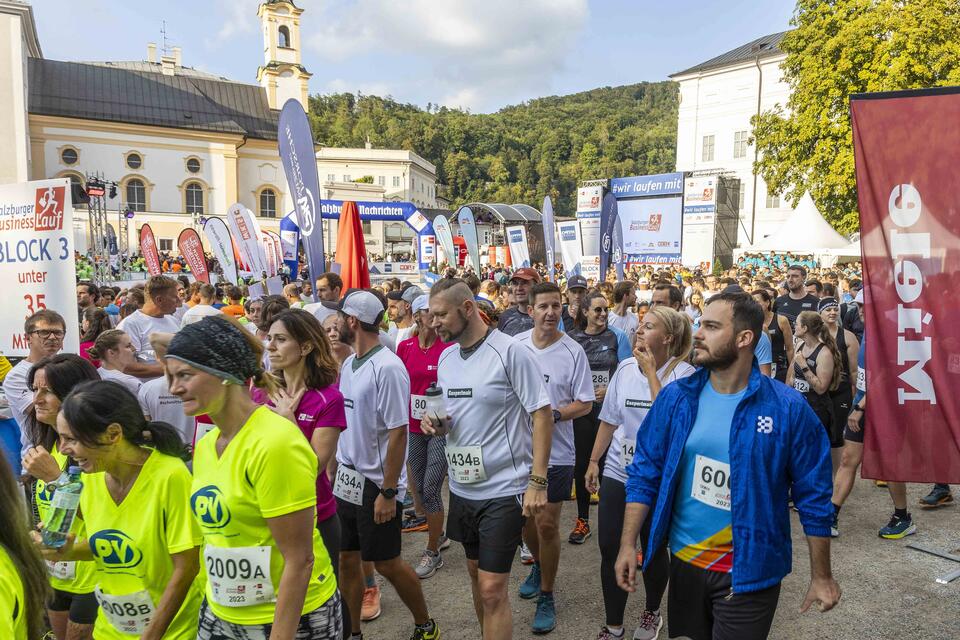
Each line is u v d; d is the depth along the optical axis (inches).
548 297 160.1
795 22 1018.7
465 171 4697.3
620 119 5123.0
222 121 2027.6
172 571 90.0
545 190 4569.4
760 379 93.8
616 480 139.6
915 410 128.8
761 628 91.0
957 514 213.2
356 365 134.8
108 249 1015.6
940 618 148.3
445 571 178.2
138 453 88.6
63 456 111.7
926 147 126.6
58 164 1836.9
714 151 1756.9
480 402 121.0
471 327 123.3
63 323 149.5
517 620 150.3
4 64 1454.2
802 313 214.4
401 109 5447.8
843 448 210.8
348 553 134.6
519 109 6461.6
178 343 75.8
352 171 3245.6
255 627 79.6
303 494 77.3
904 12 898.7
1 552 55.7
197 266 510.3
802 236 808.3
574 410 152.3
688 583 97.3
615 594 135.9
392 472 128.3
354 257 264.4
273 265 869.2
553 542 145.4
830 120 983.0
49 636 112.0
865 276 131.1
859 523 206.5
